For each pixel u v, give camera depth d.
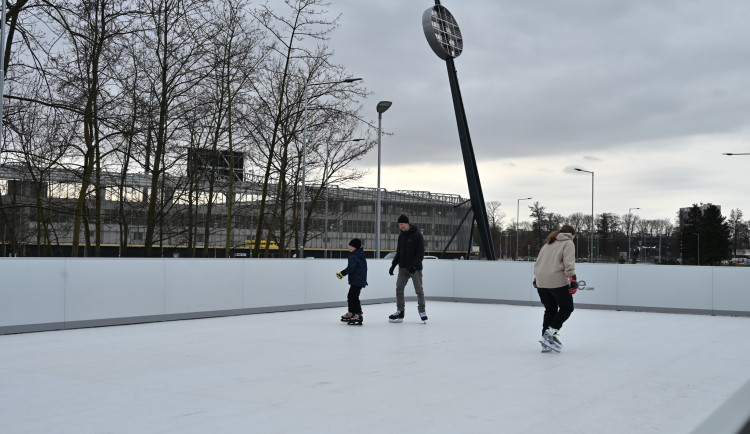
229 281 12.28
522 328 10.36
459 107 32.09
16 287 9.27
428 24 31.11
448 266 16.70
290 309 13.45
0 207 19.02
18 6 16.09
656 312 13.95
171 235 24.86
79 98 18.44
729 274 13.26
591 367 6.59
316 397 5.05
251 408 4.66
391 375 6.06
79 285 10.03
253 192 29.80
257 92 25.38
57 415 4.45
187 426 4.14
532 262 15.38
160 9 19.88
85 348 7.92
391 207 89.56
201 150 24.36
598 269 14.72
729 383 5.74
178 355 7.34
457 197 96.06
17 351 7.64
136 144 20.19
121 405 4.76
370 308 14.36
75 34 17.02
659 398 5.06
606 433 3.98
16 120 18.23
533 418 4.37
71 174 21.72
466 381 5.77
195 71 20.88
